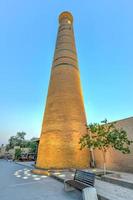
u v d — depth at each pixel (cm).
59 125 1781
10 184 880
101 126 1082
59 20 2802
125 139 1034
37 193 675
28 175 1260
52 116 1867
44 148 1761
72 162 1608
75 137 1738
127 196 558
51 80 2162
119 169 1340
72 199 582
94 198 532
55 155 1653
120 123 1408
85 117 2036
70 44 2370
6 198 607
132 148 1270
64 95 1948
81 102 2066
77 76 2216
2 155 6550
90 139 1102
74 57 2306
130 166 1254
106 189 668
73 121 1816
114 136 995
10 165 2400
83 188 549
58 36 2516
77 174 721
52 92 2031
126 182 716
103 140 1030
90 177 603
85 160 1670
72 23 2777
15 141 7238
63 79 2053
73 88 2042
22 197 617
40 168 1650
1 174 1327
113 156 1420
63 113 1841
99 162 1577
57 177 1029
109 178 839
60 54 2248
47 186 816
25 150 4406
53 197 610
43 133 1878
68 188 705
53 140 1725
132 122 1315
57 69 2155
